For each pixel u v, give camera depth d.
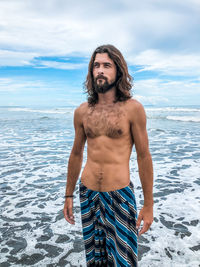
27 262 2.54
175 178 5.14
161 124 15.77
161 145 8.71
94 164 1.61
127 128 1.52
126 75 1.53
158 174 5.45
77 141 1.79
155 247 2.74
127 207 1.55
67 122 18.08
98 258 1.72
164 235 2.98
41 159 6.93
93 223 1.68
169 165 6.15
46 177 5.37
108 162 1.56
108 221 1.60
